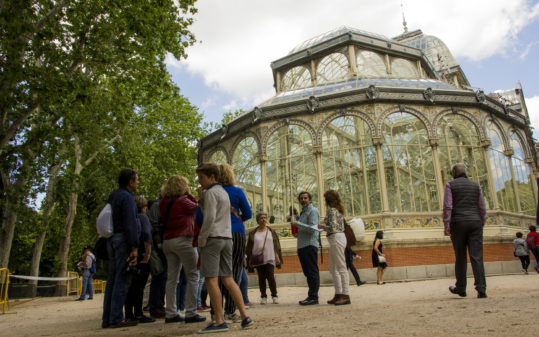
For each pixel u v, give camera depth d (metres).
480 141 17.58
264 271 8.68
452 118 17.84
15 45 10.84
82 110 14.74
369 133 17.09
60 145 14.16
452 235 6.68
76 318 7.71
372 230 15.70
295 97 19.92
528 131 20.53
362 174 16.69
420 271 14.72
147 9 12.66
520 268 15.88
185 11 13.98
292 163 17.53
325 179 17.17
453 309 4.91
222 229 4.74
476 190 6.69
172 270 5.94
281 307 7.39
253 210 17.94
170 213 5.81
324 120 17.48
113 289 5.59
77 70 12.59
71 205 21.25
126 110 16.11
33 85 11.08
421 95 17.41
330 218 7.22
